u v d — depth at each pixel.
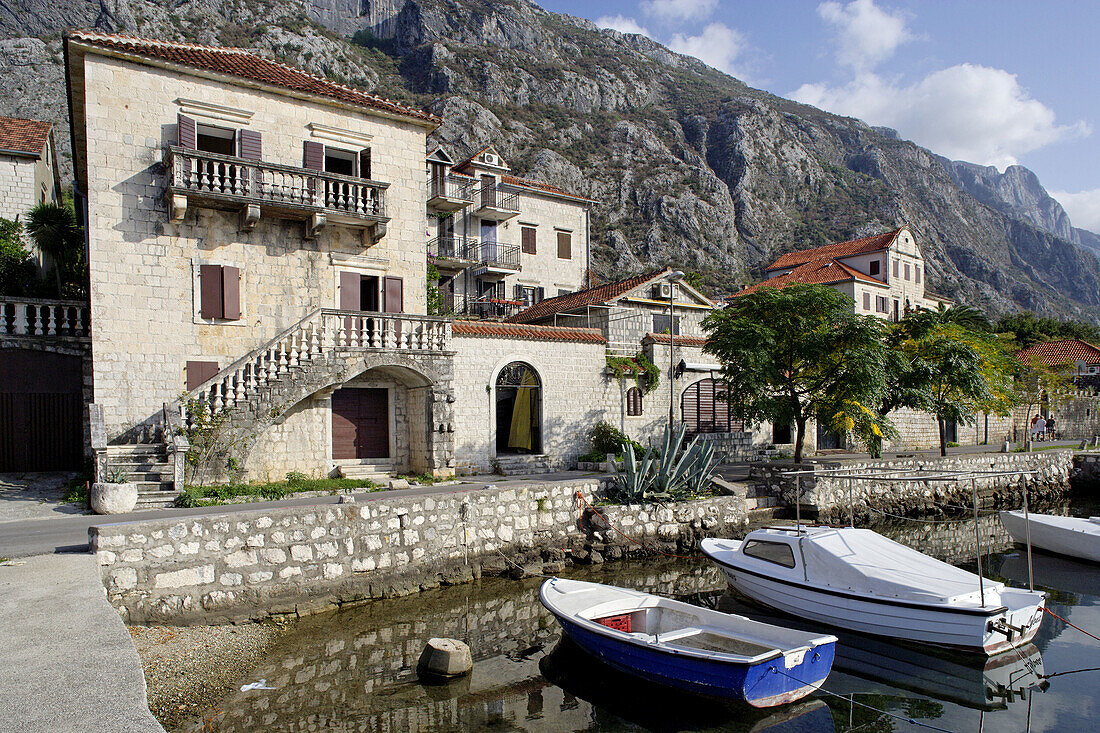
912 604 11.61
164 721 8.34
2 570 9.74
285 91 20.30
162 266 18.50
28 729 4.70
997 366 29.70
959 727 9.02
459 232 39.03
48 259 26.52
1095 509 28.06
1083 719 9.26
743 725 8.99
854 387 21.05
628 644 9.73
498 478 21.56
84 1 84.44
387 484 19.30
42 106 65.56
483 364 22.88
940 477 12.19
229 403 17.39
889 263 55.34
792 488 21.91
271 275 20.08
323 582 13.26
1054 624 13.47
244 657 10.55
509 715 9.02
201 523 11.88
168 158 18.30
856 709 9.57
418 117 22.48
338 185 20.50
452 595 14.33
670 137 122.38
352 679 9.98
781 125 139.00
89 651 6.41
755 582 13.81
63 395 20.66
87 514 14.38
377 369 21.41
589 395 25.53
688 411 28.73
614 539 17.81
